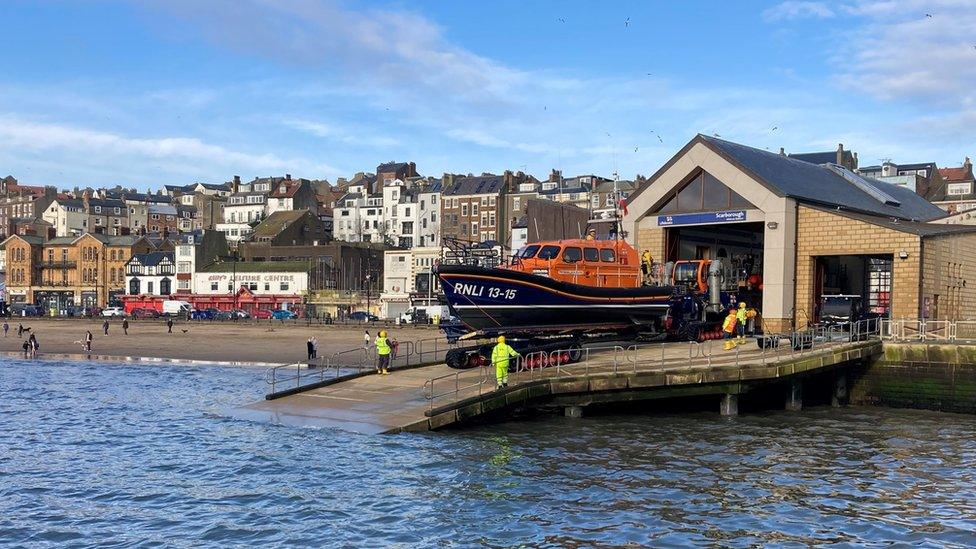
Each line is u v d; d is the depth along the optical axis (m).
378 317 92.00
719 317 34.12
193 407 28.45
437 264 25.62
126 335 66.25
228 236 138.50
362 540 14.19
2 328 74.75
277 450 20.31
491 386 24.31
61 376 39.25
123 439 22.61
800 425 24.91
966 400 27.23
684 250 38.34
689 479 18.25
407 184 133.75
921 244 31.22
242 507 16.00
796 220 34.28
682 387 25.05
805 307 33.97
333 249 105.69
